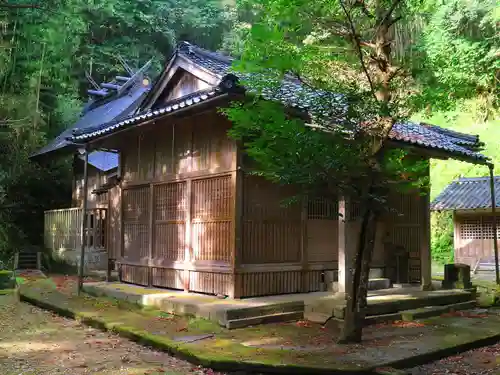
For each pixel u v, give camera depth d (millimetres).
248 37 6836
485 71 14461
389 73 6461
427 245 10445
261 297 8750
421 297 9148
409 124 12156
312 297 8805
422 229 10555
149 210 10734
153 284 10469
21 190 20625
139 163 11258
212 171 9094
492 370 5648
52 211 18797
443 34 13516
